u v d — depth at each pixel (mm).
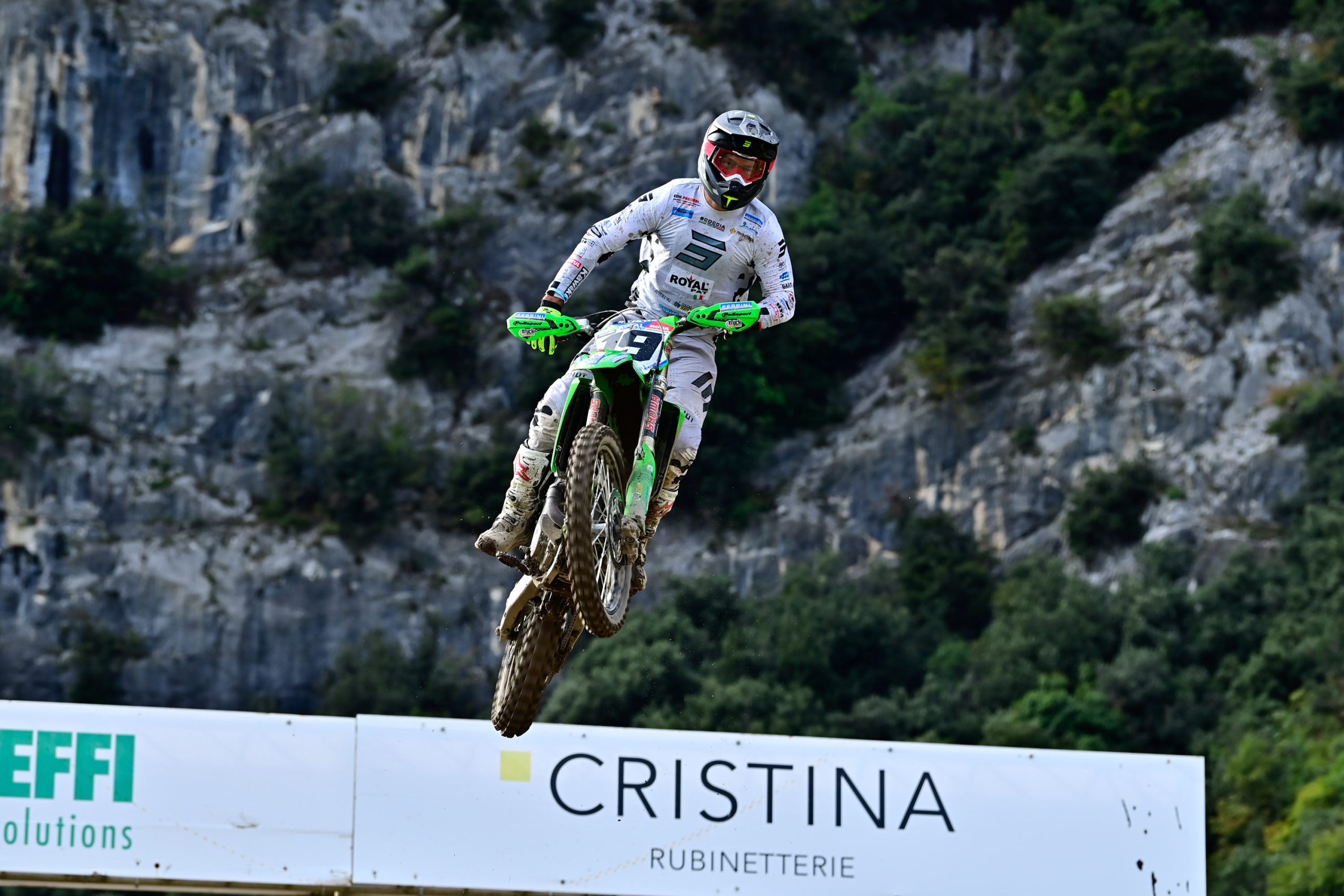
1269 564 144750
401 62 193125
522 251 182625
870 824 41281
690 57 190875
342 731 40344
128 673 153000
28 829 38438
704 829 40781
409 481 165250
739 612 146125
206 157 185750
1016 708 131250
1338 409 158250
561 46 193000
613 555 22891
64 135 182000
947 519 163750
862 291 182375
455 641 157375
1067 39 197625
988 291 178125
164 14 187750
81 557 157000
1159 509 156875
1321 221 175000
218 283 178000
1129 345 169750
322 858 39500
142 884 39156
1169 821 42281
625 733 41188
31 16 182750
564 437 23047
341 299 177875
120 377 168750
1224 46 196500
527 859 40125
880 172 193125
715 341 25141
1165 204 179500
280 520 161750
